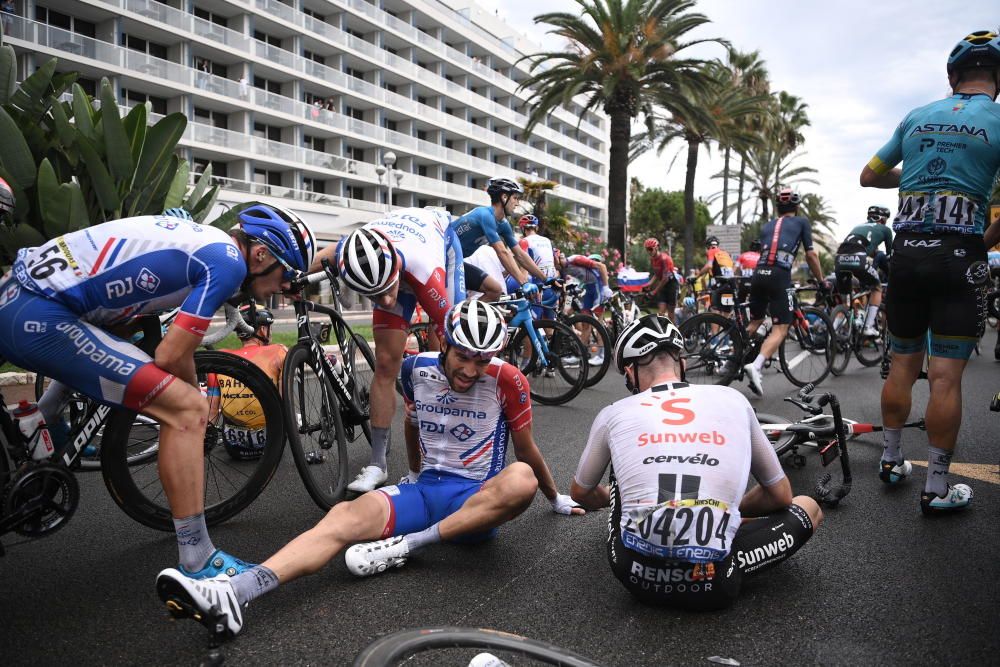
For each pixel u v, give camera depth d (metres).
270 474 3.13
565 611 2.29
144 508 2.84
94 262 2.25
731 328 6.54
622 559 2.28
